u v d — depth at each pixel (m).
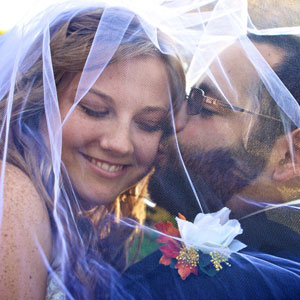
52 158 1.15
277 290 1.15
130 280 1.21
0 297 0.98
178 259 1.20
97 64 1.13
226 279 1.17
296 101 1.25
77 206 1.21
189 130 1.23
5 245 0.99
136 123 1.18
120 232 1.26
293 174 1.27
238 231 1.22
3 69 1.27
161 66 1.17
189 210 1.28
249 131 1.25
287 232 1.28
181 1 1.29
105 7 1.21
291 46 1.28
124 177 1.23
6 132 1.17
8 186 1.06
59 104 1.17
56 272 1.16
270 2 1.33
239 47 1.25
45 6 1.28
